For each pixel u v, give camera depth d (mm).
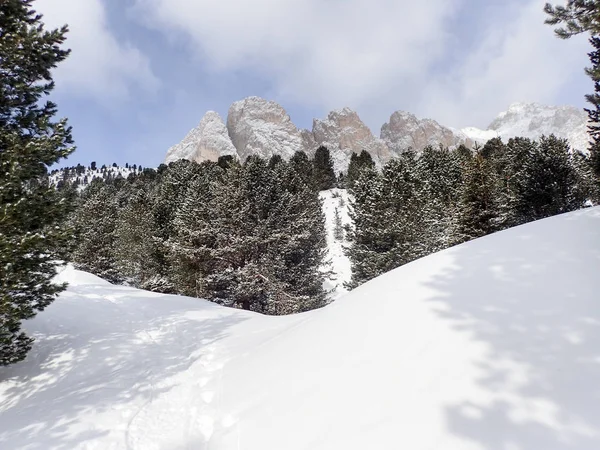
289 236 22453
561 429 2342
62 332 8750
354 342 4363
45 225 6988
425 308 4289
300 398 3855
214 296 22219
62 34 7402
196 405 4969
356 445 2844
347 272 36125
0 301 6004
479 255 5215
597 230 4883
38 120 6973
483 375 2986
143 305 12328
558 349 3002
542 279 4070
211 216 23000
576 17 7086
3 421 5094
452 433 2580
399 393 3188
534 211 23359
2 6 7266
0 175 6359
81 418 4930
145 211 33125
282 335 6301
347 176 66125
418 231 20672
